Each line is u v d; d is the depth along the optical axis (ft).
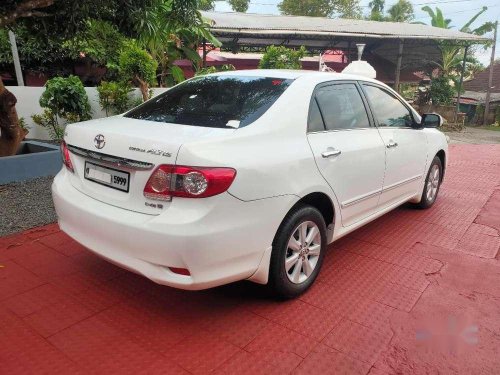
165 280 7.59
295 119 9.46
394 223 15.43
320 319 9.11
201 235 7.26
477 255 12.66
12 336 8.20
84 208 8.59
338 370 7.57
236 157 7.84
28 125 26.66
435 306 9.75
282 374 7.43
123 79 27.20
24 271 10.75
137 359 7.68
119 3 16.89
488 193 20.18
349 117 11.43
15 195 16.24
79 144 9.02
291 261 9.45
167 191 7.41
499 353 8.15
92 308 9.23
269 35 51.21
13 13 14.73
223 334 8.48
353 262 12.03
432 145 16.02
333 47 65.31
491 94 79.92
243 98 9.77
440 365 7.78
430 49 67.46
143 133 8.18
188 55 37.52
